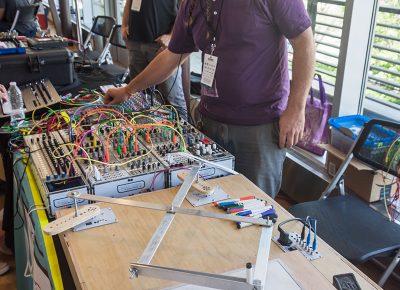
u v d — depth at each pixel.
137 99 2.22
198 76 3.83
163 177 1.50
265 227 1.06
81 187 1.37
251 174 1.84
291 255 1.10
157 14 3.11
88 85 2.67
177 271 0.85
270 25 1.63
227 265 1.06
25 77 2.49
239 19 1.61
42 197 1.42
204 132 1.91
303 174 2.83
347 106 2.68
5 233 2.25
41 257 1.25
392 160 1.95
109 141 1.70
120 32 3.68
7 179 2.01
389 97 2.55
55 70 2.55
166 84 2.88
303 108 1.69
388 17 2.41
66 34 5.72
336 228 1.83
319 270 1.09
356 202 2.05
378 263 2.30
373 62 2.59
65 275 1.21
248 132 1.78
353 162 2.19
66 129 1.84
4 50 2.44
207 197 1.39
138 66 3.32
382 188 2.27
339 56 2.57
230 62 1.68
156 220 1.26
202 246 1.14
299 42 1.62
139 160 1.56
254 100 1.73
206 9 1.69
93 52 3.86
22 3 3.78
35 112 2.12
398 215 2.19
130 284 1.00
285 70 1.75
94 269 1.05
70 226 1.19
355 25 2.46
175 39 1.90
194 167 1.41
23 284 1.77
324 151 2.82
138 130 1.80
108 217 1.27
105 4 5.84
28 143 1.71
